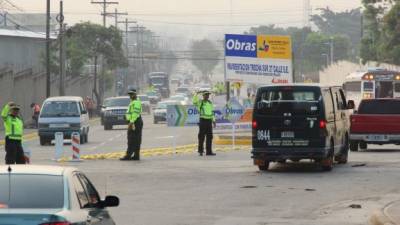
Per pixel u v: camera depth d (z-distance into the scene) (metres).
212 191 40.22
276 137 47.97
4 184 17.52
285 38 82.50
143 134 99.81
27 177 17.81
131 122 57.81
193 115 68.06
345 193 39.16
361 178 45.19
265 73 82.75
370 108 67.88
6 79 123.44
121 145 80.12
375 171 48.81
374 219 30.45
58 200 17.30
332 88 50.88
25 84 137.62
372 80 104.25
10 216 16.28
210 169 51.03
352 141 66.94
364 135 66.25
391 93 104.06
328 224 30.53
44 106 83.31
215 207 34.88
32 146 81.44
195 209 34.28
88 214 18.27
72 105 83.25
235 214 32.94
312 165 53.16
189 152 66.75
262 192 39.66
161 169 51.12
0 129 120.44
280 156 47.84
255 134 48.34
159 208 34.56
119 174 48.09
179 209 34.25
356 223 30.77
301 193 39.22
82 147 77.50
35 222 16.22
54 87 162.75
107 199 20.19
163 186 42.31
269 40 82.38
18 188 17.39
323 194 38.88
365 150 68.62
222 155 62.69
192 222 30.84
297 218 31.97
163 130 109.94
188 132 104.62
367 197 37.81
